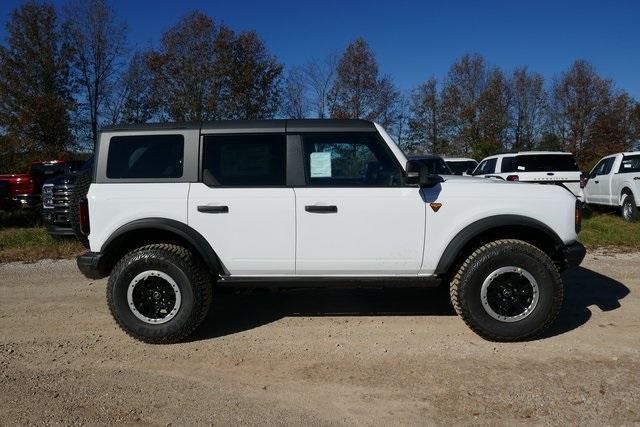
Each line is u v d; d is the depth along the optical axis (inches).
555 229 180.1
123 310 179.6
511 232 186.9
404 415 132.6
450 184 183.0
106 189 181.8
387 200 178.2
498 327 175.0
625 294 233.0
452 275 187.5
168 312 181.3
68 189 357.4
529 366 158.9
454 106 1567.4
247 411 136.1
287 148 182.1
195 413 135.3
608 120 1569.9
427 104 1549.0
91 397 144.3
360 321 202.2
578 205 183.9
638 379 148.9
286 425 129.1
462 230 178.2
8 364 167.0
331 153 182.5
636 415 130.0
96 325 202.4
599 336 182.1
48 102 1207.6
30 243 376.8
